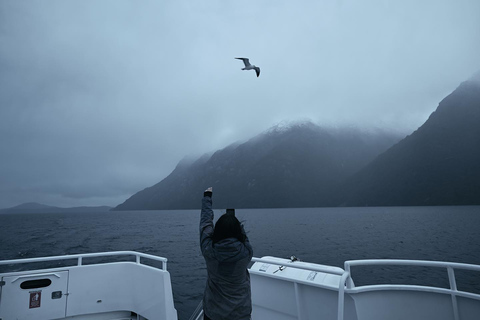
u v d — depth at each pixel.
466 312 3.25
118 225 113.25
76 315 4.80
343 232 68.19
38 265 30.42
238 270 2.45
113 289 5.03
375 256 36.12
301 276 4.09
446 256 35.72
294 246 45.84
